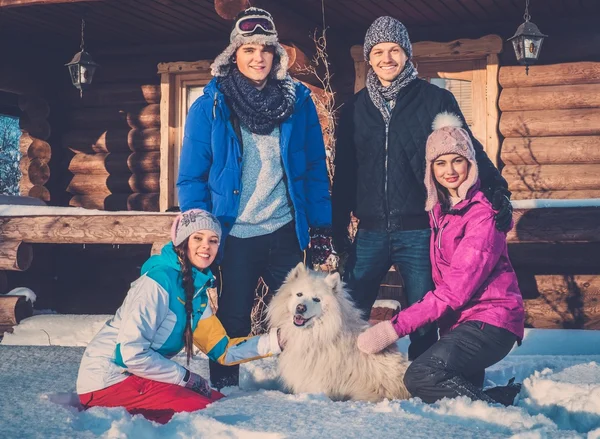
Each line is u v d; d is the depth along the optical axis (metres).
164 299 3.41
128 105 9.84
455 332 3.56
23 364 4.70
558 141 8.23
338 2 7.61
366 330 3.65
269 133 3.99
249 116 3.91
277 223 4.04
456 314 3.69
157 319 3.40
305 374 3.67
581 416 3.28
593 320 6.60
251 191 3.96
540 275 6.92
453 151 3.63
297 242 4.13
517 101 8.38
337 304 3.68
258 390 3.85
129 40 9.52
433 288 4.03
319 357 3.65
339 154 4.30
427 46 8.57
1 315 6.79
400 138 4.05
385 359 3.71
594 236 5.88
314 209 4.25
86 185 9.92
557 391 3.56
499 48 8.34
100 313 8.92
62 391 3.74
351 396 3.66
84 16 8.29
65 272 9.34
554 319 6.68
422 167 4.03
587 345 5.54
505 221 3.62
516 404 3.58
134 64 9.78
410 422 2.98
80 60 8.32
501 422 3.03
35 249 9.04
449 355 3.46
